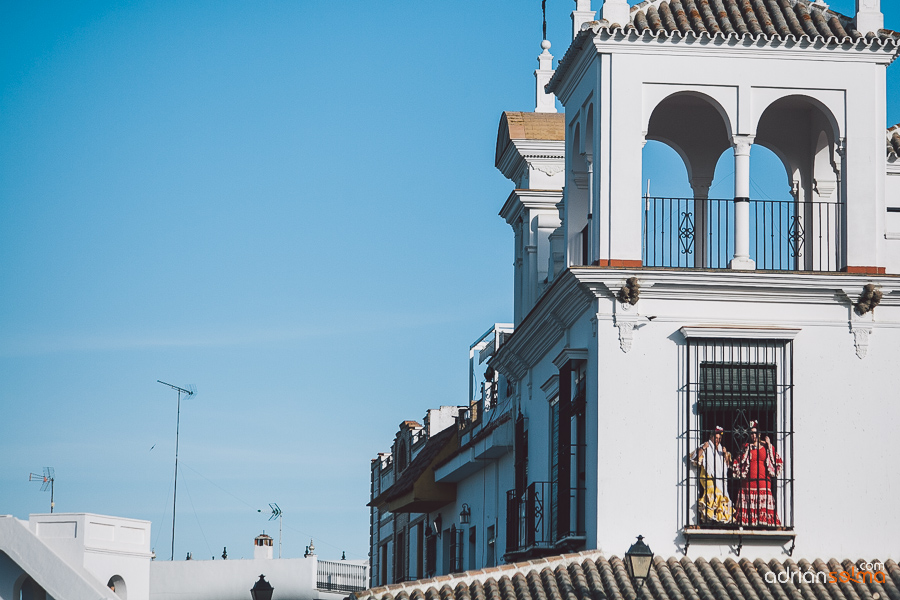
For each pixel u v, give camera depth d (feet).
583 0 84.38
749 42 77.51
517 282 106.22
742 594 70.85
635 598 69.82
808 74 77.97
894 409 75.97
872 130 77.82
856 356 76.33
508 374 101.35
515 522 94.73
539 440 91.25
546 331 87.40
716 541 74.23
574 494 79.92
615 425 74.79
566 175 85.35
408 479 127.85
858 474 75.25
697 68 77.46
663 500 74.33
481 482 111.34
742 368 75.82
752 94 77.71
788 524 74.49
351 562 191.31
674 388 75.36
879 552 74.64
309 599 179.32
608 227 76.18
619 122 76.84
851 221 77.05
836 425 75.61
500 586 73.20
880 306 76.79
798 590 71.82
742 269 75.97
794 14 80.23
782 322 76.38
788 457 75.15
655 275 75.15
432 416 142.00
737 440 75.46
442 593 73.31
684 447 74.90
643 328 75.72
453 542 121.80
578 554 73.87
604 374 75.15
